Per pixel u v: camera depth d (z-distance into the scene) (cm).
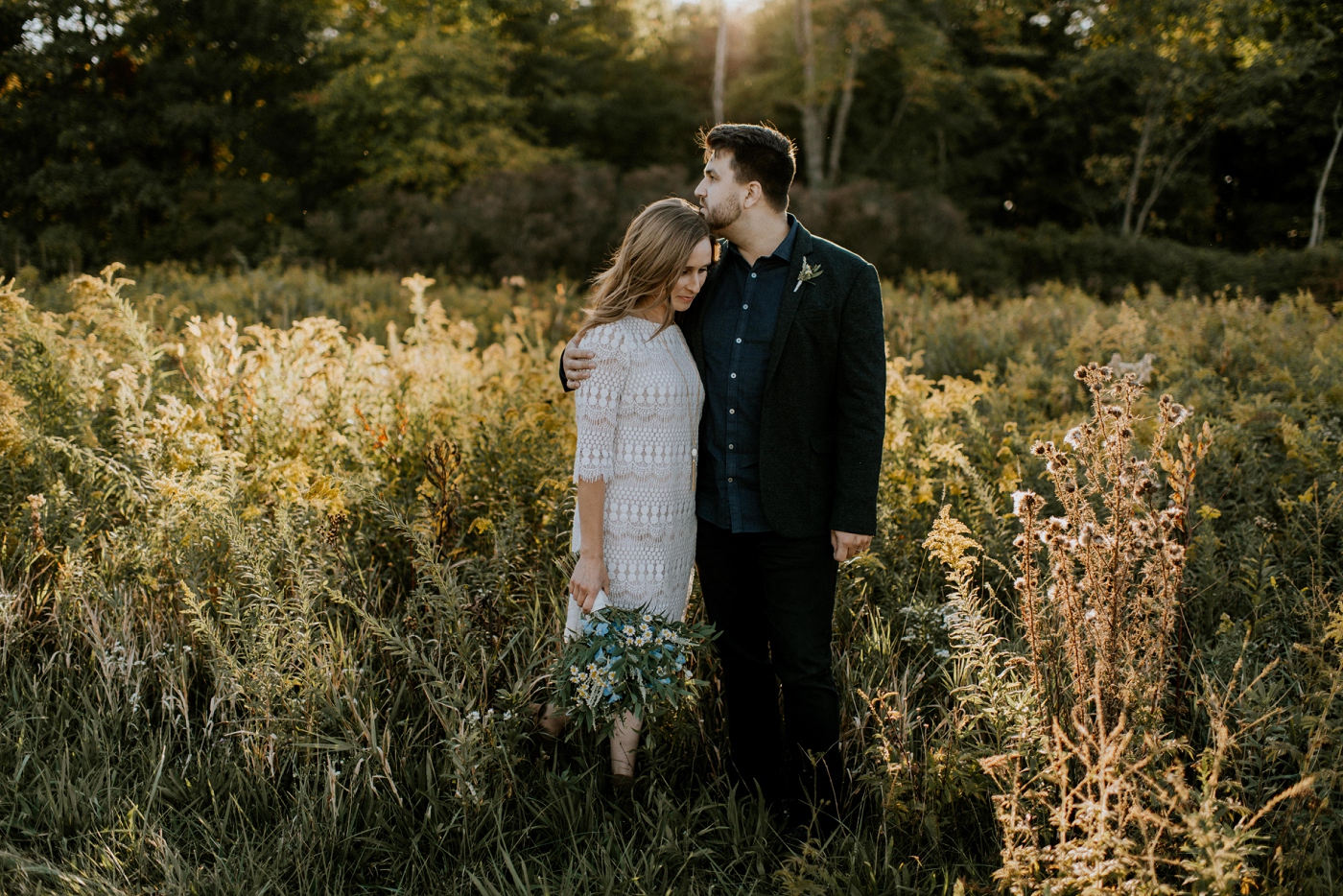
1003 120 2631
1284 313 786
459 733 217
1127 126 2494
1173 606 202
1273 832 190
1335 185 2433
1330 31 2262
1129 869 170
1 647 271
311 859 209
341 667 245
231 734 235
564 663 221
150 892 200
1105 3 2247
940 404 404
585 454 224
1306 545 312
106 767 230
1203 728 227
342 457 359
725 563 236
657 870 208
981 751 209
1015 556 272
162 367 481
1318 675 226
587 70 2486
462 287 1345
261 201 2081
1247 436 395
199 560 278
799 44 2133
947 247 1617
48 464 334
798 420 219
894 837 213
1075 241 1989
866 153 2441
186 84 2167
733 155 214
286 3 2275
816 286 214
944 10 2283
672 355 225
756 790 238
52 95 2127
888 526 317
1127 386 209
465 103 2114
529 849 221
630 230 220
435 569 250
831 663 232
